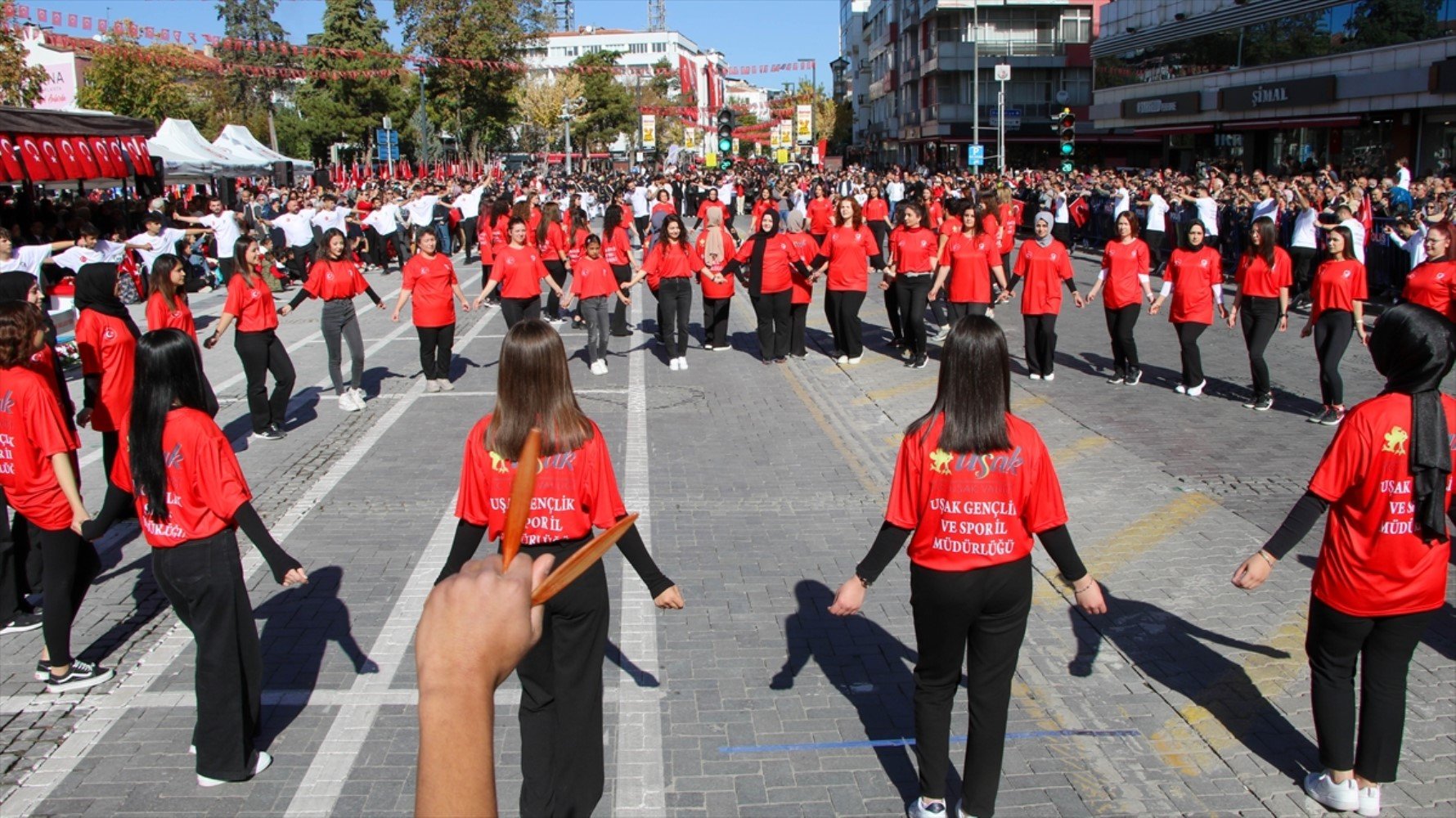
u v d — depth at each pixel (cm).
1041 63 6072
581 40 16825
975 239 1287
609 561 715
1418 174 3009
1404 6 3002
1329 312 1026
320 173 3112
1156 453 952
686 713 522
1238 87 3816
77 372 1425
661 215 2455
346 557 732
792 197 3198
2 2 2659
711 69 13238
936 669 414
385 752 491
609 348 1543
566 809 420
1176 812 439
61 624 551
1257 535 743
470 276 2462
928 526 398
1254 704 523
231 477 451
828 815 441
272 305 1053
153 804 452
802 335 1448
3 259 1337
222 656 458
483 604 121
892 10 7875
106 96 4131
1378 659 419
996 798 449
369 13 5838
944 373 396
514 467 418
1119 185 2573
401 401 1220
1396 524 402
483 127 5234
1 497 616
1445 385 1173
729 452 984
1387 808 436
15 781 471
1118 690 541
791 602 650
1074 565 403
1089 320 1708
